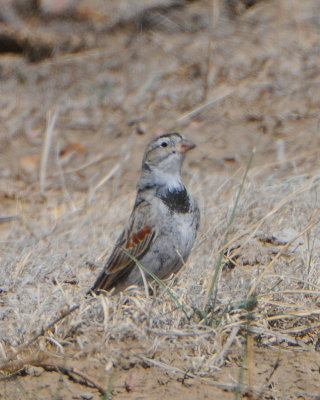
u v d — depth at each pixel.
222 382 7.55
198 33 19.72
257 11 19.92
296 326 8.34
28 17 19.84
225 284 9.09
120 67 18.83
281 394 7.35
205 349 7.95
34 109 17.88
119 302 8.41
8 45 19.58
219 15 19.81
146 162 9.71
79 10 20.03
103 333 8.13
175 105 17.44
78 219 12.54
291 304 8.39
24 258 10.38
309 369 7.73
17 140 16.86
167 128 16.66
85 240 11.55
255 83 17.58
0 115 17.72
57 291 9.12
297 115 16.38
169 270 9.54
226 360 7.88
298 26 19.17
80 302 8.73
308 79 17.47
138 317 8.23
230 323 8.15
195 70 18.30
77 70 18.94
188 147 9.61
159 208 9.45
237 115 16.69
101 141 16.61
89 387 7.58
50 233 12.04
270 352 8.03
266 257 9.84
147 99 17.72
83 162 15.93
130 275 9.54
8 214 13.82
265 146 15.42
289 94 17.11
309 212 11.00
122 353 7.83
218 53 18.62
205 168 14.72
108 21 20.02
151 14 20.06
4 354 8.00
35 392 7.50
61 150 16.36
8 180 15.38
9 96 18.34
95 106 17.73
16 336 8.27
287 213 11.13
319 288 8.59
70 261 10.46
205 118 16.80
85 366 7.77
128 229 9.59
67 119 17.41
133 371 7.73
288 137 15.63
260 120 16.42
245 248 10.08
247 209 11.36
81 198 14.23
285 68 17.88
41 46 19.47
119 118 17.31
